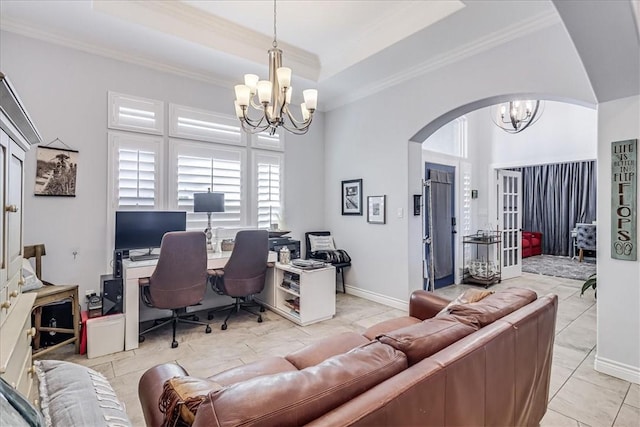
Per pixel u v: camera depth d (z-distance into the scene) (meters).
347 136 4.77
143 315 3.58
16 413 0.64
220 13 3.14
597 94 2.34
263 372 1.61
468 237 5.66
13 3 2.61
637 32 1.73
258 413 0.72
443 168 5.34
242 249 3.35
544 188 9.16
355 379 0.89
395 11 3.09
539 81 2.81
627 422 1.89
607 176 2.41
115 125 3.35
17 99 1.14
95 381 1.04
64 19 2.83
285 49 3.77
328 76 4.05
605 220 2.43
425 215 4.87
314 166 5.05
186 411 0.89
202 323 3.39
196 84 3.89
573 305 4.19
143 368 2.53
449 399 0.98
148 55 3.44
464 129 5.81
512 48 2.97
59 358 2.66
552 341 1.69
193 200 3.81
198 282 3.08
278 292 3.89
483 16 2.77
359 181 4.58
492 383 1.18
